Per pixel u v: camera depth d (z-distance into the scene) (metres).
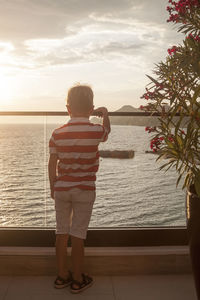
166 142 1.61
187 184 1.62
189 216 1.54
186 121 1.56
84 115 1.75
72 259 1.79
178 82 1.58
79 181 1.72
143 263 1.98
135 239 2.04
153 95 1.62
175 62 1.56
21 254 1.96
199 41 1.46
